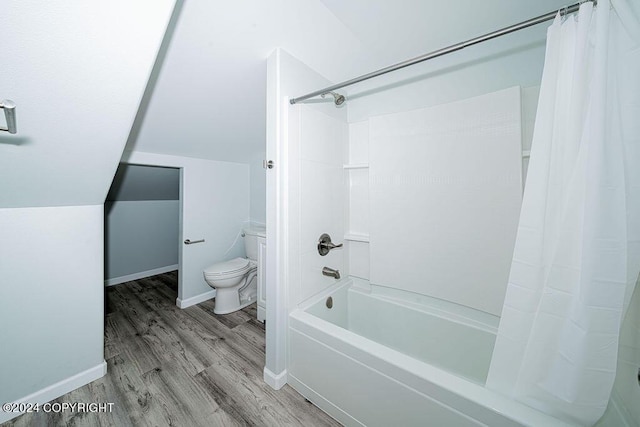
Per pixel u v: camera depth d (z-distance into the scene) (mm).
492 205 1354
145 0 743
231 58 1291
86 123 997
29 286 1278
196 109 1678
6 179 1062
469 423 837
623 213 649
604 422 803
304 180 1520
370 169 1797
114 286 3139
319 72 1604
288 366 1448
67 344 1395
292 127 1416
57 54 757
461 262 1470
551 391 754
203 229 2637
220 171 2762
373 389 1063
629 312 799
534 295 812
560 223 765
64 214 1375
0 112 826
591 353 679
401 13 1119
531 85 1260
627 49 654
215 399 1346
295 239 1464
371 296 1812
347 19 1141
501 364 865
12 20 645
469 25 1211
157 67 1234
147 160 2176
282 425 1191
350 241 2004
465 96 1448
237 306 2484
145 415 1246
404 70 1612
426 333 1573
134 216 3375
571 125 744
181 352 1770
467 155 1420
